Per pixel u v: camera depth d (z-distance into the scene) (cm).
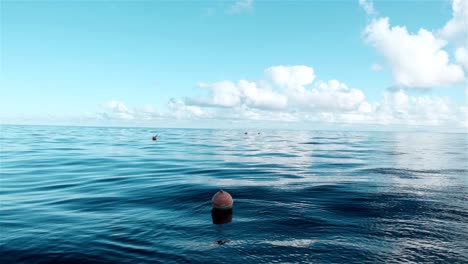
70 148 4275
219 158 3216
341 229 919
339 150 4688
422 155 3794
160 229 909
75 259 697
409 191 1469
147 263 680
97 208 1139
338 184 1652
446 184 1673
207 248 768
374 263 690
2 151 3678
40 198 1298
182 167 2367
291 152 4212
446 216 1061
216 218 1023
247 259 705
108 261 689
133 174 1972
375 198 1316
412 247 783
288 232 890
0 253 725
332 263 688
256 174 2023
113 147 4628
